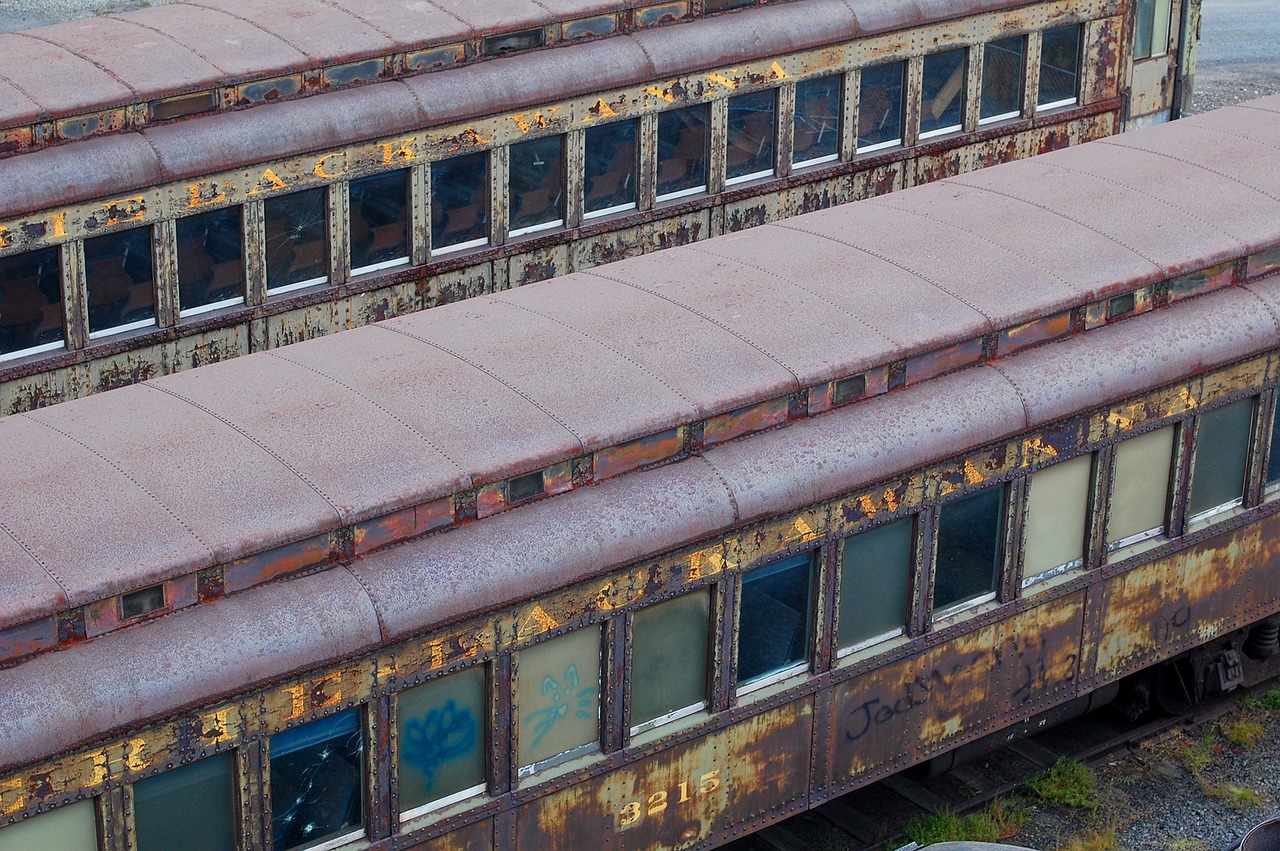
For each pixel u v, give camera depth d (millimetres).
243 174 18109
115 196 17359
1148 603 16562
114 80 17875
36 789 10617
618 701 13227
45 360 17188
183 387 13523
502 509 12719
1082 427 15375
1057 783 16500
